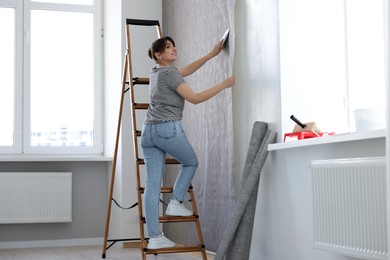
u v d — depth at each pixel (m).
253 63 4.17
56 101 6.68
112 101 6.36
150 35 6.18
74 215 6.45
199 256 5.08
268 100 3.97
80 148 6.68
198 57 5.17
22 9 6.59
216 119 4.75
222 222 4.64
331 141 3.10
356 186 2.85
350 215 2.90
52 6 6.68
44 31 6.68
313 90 3.83
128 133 6.02
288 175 3.74
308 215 3.52
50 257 5.34
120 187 6.01
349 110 3.56
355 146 3.11
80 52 6.77
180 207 4.20
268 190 3.99
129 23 4.93
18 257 5.39
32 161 6.34
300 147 3.61
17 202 6.19
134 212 5.97
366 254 2.79
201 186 5.08
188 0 5.41
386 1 2.64
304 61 3.85
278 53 3.83
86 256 5.36
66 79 6.72
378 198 2.71
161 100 4.07
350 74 3.57
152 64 6.16
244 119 4.32
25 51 6.58
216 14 4.73
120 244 5.98
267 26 3.98
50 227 6.37
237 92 4.42
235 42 4.45
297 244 3.64
